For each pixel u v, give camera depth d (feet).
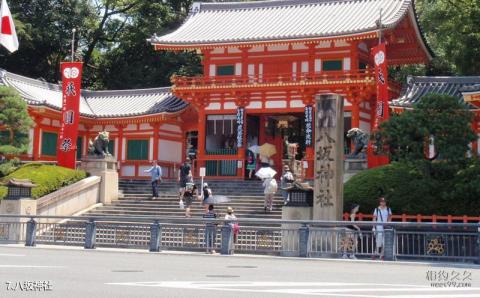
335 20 151.33
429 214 88.53
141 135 166.30
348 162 109.81
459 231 72.74
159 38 156.35
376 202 90.99
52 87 175.32
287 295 39.65
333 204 83.46
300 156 161.07
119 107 172.14
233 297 38.68
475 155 97.55
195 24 168.66
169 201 123.03
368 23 143.33
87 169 125.90
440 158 93.81
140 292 40.45
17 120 121.60
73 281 45.88
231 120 156.25
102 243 86.58
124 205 121.39
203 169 120.26
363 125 148.56
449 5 166.91
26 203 102.99
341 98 86.02
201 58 225.56
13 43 126.31
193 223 83.20
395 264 67.72
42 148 157.99
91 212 118.21
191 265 62.54
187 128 172.35
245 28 158.61
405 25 150.41
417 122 92.68
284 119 162.61
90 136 171.83
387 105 121.08
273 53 154.10
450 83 135.64
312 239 75.82
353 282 47.98
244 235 80.33
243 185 136.87
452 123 91.86
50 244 89.45
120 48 241.35
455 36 160.35
